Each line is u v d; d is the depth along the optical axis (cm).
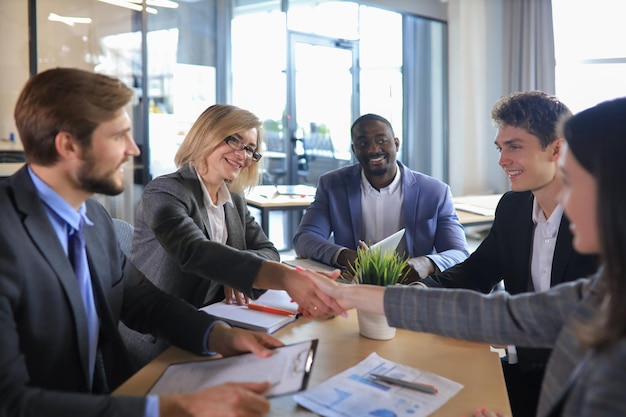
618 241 74
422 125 696
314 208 278
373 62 664
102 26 508
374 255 155
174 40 546
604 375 70
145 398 102
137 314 150
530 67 660
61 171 124
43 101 119
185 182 203
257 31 588
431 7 671
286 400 113
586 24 648
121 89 127
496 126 179
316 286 144
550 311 107
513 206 189
